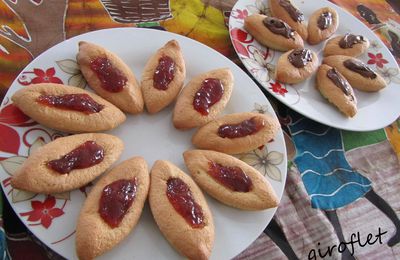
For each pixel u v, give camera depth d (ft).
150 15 1.21
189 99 1.00
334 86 1.16
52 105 0.87
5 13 1.06
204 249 0.77
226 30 1.27
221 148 0.95
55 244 0.75
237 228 0.86
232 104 1.07
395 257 0.95
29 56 1.01
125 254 0.77
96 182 0.85
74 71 0.98
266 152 0.99
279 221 0.93
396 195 1.07
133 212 0.79
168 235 0.79
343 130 1.15
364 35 1.42
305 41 1.34
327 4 1.46
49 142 0.86
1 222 0.77
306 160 1.06
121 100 0.95
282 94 1.12
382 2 1.64
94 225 0.75
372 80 1.24
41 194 0.79
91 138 0.87
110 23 1.15
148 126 0.98
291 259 0.89
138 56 1.07
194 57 1.11
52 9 1.12
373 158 1.12
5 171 0.80
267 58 1.22
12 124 0.86
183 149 0.97
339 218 0.98
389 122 1.18
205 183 0.88
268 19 1.25
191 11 1.27
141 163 0.87
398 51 1.47
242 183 0.89
